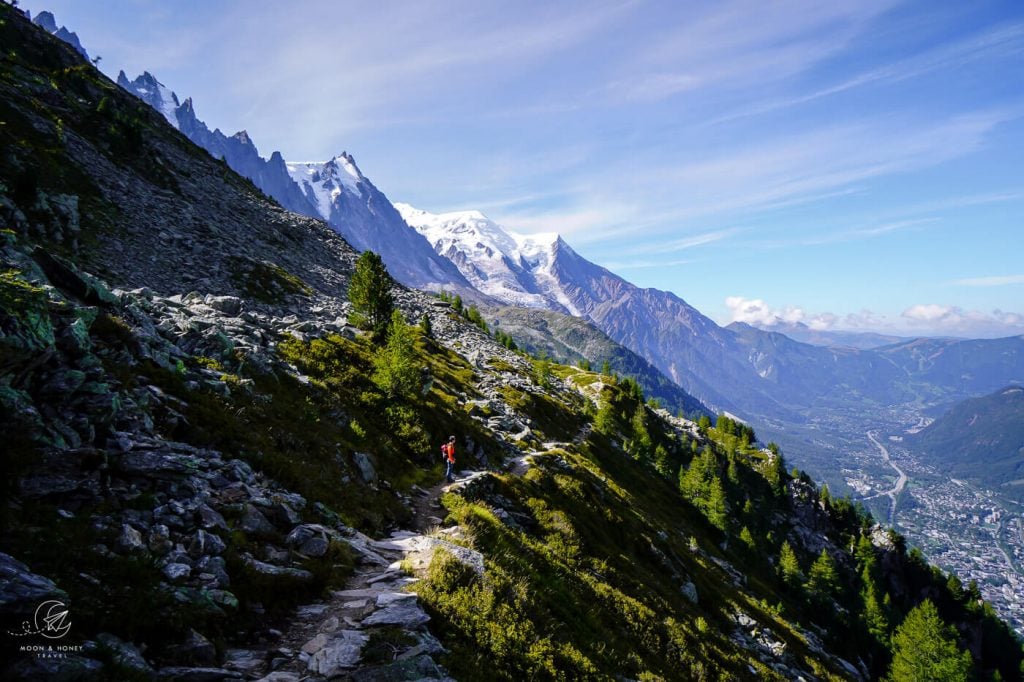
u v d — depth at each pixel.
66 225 43.66
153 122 110.50
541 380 93.50
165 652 7.93
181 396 16.88
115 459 11.65
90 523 9.29
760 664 33.84
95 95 93.31
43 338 11.62
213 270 53.38
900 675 74.06
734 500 128.50
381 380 34.41
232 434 16.83
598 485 49.06
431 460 31.00
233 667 8.49
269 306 51.72
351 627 10.54
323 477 18.92
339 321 53.81
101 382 13.07
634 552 39.97
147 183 70.31
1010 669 121.44
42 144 57.44
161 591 8.57
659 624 26.84
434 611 12.09
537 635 13.58
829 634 75.88
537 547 25.11
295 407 23.39
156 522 10.62
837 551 133.62
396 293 115.06
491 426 48.78
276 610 10.69
